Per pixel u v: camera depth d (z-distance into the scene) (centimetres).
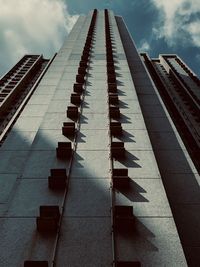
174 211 1698
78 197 1530
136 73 3644
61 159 1827
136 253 1230
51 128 2169
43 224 1325
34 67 5094
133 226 1334
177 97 4066
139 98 2964
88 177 1667
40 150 1916
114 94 2588
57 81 3366
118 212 1373
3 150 2162
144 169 1717
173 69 5197
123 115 2327
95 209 1454
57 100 2589
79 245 1267
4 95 3919
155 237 1298
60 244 1271
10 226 1361
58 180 1585
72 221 1386
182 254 1227
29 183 1631
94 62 3672
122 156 1825
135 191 1555
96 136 2058
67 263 1193
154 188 1574
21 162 2028
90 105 2498
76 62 3662
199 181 1920
